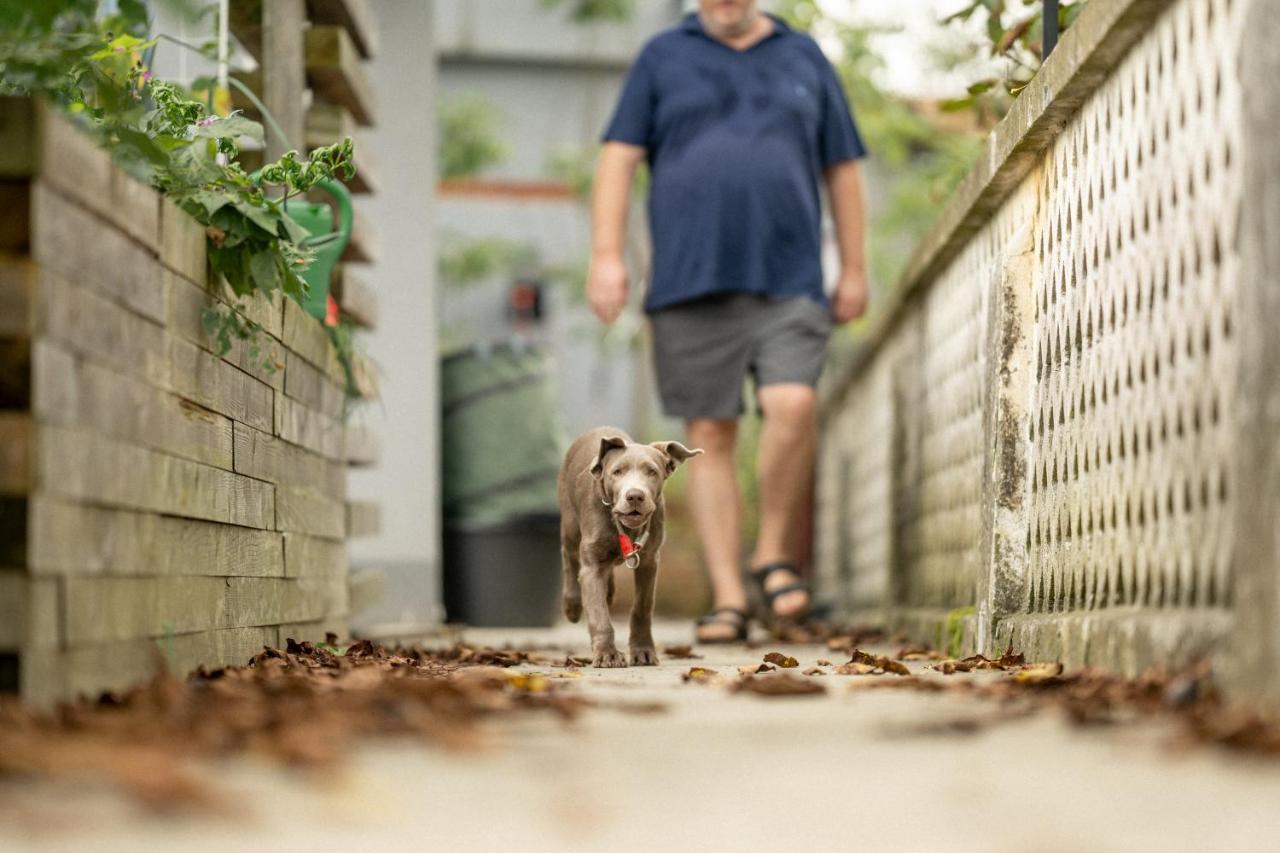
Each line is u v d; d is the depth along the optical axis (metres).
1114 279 3.99
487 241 16.64
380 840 1.91
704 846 1.89
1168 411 3.51
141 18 4.60
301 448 4.95
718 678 4.22
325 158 4.85
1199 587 3.27
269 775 2.33
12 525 2.70
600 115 17.02
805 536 12.44
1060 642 4.11
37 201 2.74
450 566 9.52
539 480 9.52
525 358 9.62
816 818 2.06
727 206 7.31
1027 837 1.92
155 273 3.41
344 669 4.09
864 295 7.86
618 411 17.42
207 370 3.81
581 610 5.57
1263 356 2.87
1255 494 2.88
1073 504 4.33
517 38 16.83
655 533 5.12
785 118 7.43
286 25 5.77
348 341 5.61
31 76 3.85
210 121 4.48
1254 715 2.73
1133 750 2.60
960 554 6.12
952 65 11.65
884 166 16.20
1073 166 4.47
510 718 3.09
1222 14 3.21
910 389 7.77
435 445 8.89
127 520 3.21
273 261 3.99
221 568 3.95
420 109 8.98
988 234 5.77
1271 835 1.92
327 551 5.42
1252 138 2.93
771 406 7.36
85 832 1.89
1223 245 3.16
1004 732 2.86
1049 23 4.77
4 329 2.71
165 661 3.43
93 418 3.00
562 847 1.88
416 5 9.01
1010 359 5.00
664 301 7.43
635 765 2.50
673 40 7.66
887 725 2.96
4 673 2.70
